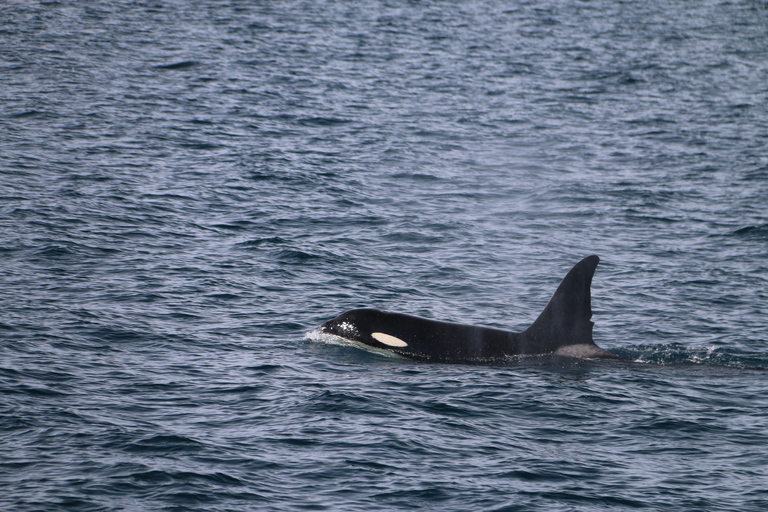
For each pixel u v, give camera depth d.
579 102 198.00
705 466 47.84
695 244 100.50
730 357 67.62
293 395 56.38
